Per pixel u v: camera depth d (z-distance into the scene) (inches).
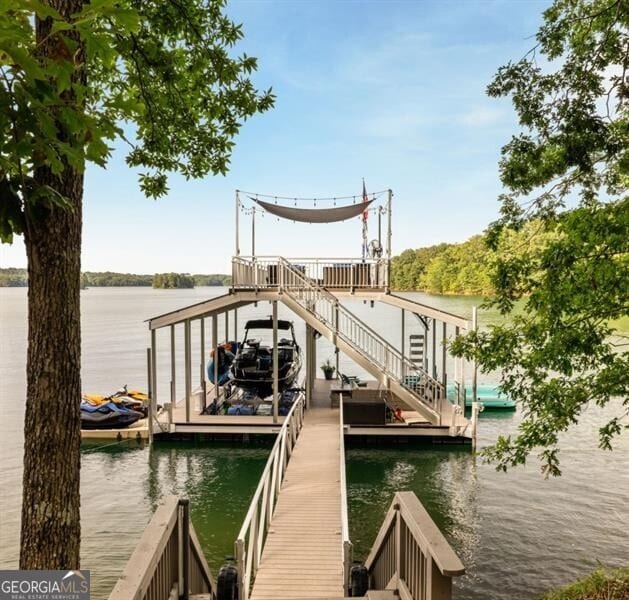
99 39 69.6
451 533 322.0
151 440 475.2
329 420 486.0
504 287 234.7
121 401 549.3
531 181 257.4
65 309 103.1
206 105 208.1
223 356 662.5
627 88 232.8
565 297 211.6
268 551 224.1
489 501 369.1
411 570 119.1
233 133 213.2
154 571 95.8
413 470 427.5
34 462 101.7
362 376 978.7
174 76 188.5
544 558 293.4
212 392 654.5
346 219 615.5
